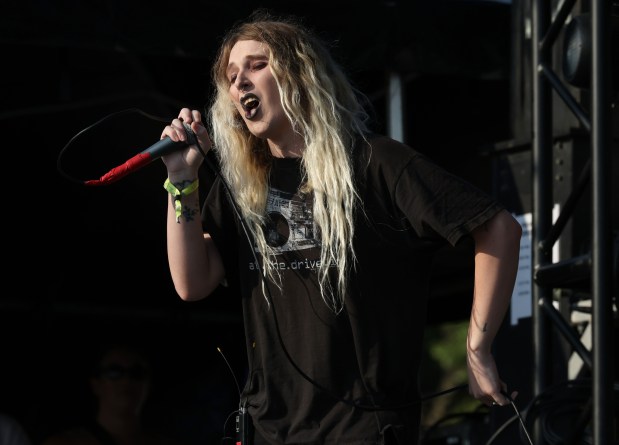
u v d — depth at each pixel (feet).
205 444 47.37
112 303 49.90
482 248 16.49
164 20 31.24
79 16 30.53
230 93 17.58
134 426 41.55
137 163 17.22
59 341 47.67
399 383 16.60
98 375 41.68
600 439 20.04
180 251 17.54
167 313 50.47
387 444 16.12
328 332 16.52
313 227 16.76
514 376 30.73
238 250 18.02
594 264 20.65
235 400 48.93
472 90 39.32
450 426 37.42
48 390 43.93
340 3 32.45
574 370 28.71
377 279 16.61
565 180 29.50
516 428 30.45
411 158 16.63
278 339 16.92
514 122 31.76
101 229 47.24
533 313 26.08
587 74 24.17
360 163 16.85
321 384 16.48
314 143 16.87
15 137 41.24
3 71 36.04
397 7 32.99
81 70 36.78
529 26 31.55
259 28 17.49
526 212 30.99
